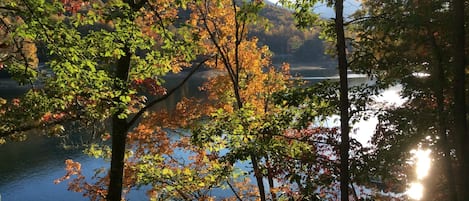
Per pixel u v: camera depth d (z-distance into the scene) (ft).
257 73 45.21
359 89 33.37
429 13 29.76
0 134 25.58
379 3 33.45
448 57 34.32
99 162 100.73
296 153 30.58
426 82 35.14
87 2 25.07
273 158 30.25
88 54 21.65
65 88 24.09
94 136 34.76
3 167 99.66
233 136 31.53
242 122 31.99
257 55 45.39
